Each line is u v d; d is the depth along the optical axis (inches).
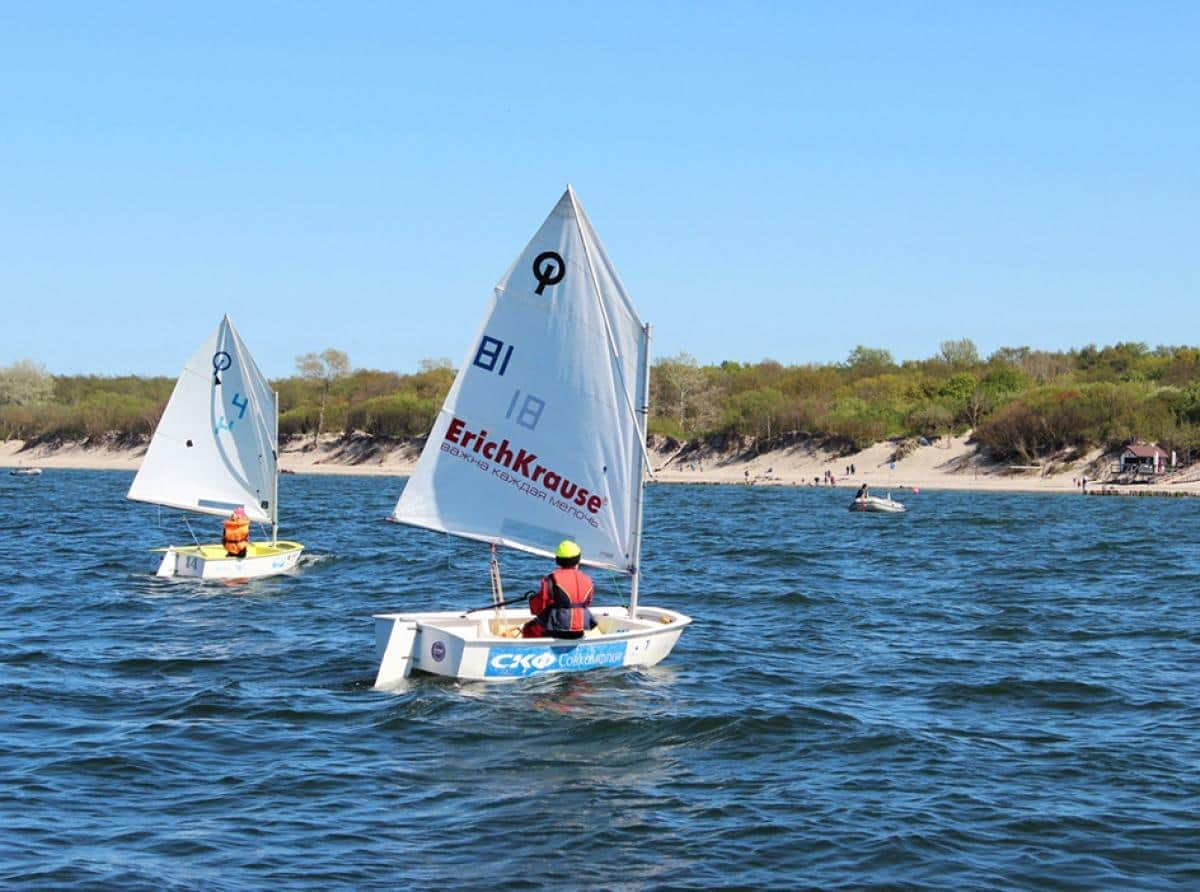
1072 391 4249.5
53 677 775.1
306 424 5703.7
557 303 769.6
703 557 1699.1
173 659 837.8
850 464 4485.7
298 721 656.4
